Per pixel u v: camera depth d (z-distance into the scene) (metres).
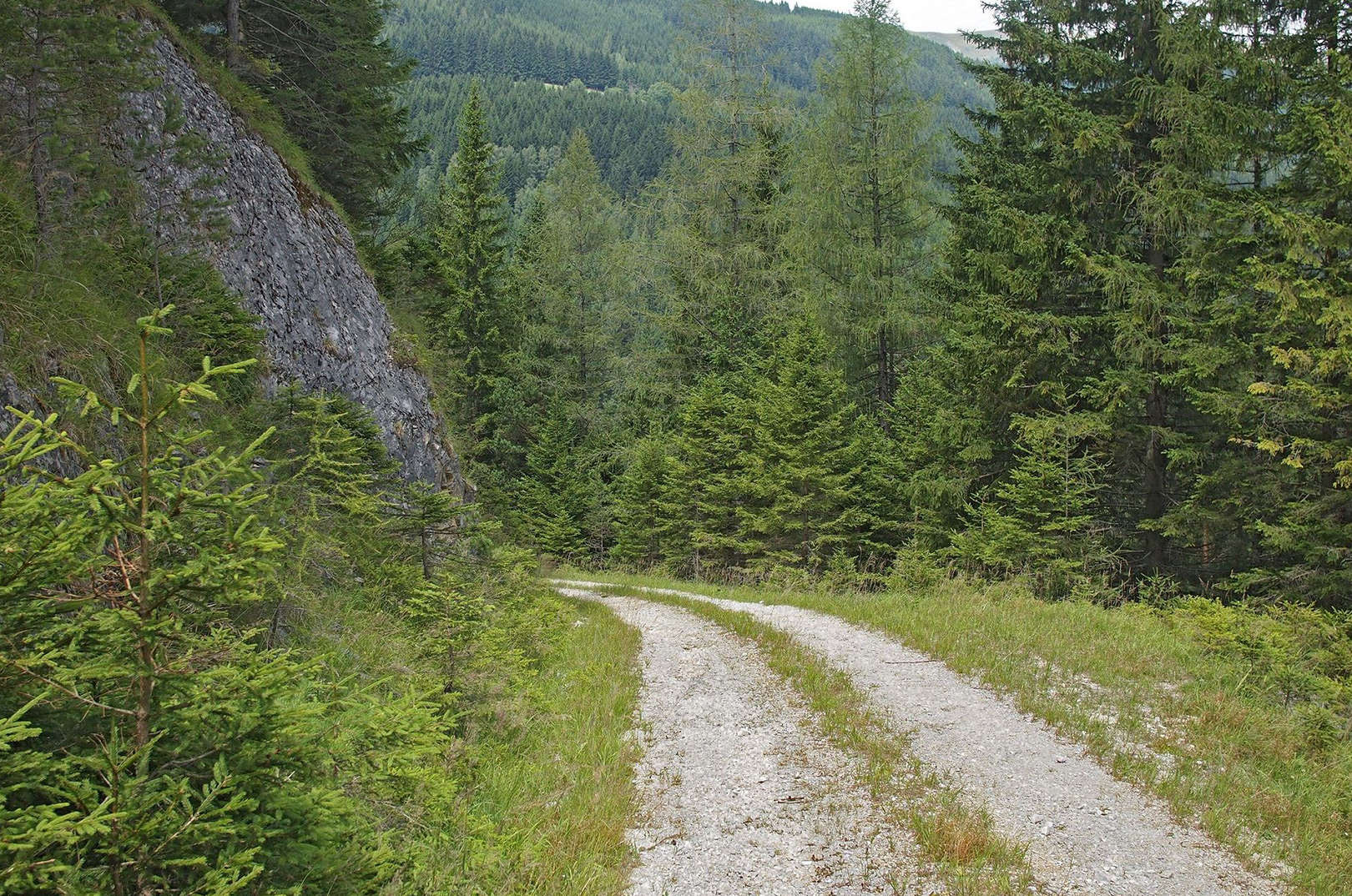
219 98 14.27
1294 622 10.10
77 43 7.70
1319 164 14.88
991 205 21.23
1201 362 16.44
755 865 5.81
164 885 2.69
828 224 30.39
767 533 27.27
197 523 2.99
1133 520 20.98
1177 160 17.88
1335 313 13.62
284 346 13.19
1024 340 19.64
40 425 2.68
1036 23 20.67
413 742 4.22
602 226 42.53
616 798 6.83
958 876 5.49
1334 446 14.44
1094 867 5.66
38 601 2.66
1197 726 8.09
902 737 8.20
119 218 8.95
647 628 15.31
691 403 31.20
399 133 22.75
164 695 2.88
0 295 6.49
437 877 4.21
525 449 38.25
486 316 36.47
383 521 9.59
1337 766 7.11
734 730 8.82
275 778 3.02
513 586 11.18
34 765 2.45
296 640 7.13
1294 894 5.33
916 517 23.48
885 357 30.97
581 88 184.88
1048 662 10.41
